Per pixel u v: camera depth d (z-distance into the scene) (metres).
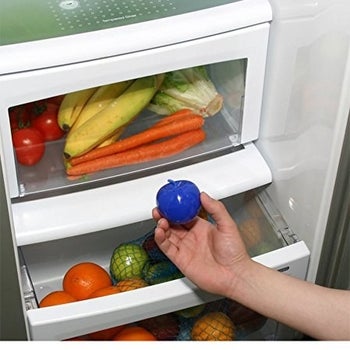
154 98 1.38
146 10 1.27
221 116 1.45
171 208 1.24
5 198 1.23
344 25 1.13
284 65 1.32
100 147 1.38
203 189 1.41
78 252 1.52
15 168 1.30
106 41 1.22
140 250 1.44
